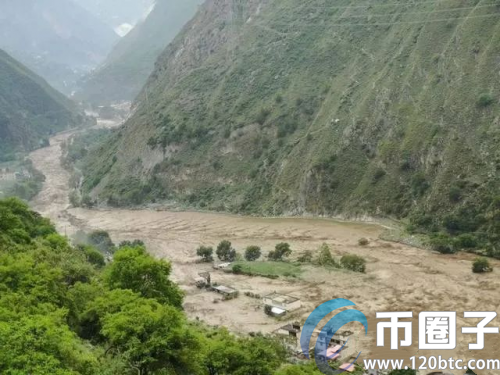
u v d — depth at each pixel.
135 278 52.53
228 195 141.75
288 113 146.00
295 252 100.62
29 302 39.66
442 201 100.69
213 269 97.06
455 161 103.38
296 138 139.75
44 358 31.22
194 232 123.44
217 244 112.06
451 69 116.12
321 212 120.94
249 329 66.81
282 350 55.56
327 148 127.06
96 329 44.72
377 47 141.88
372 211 112.19
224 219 131.88
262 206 132.50
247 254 100.19
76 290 48.62
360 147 122.94
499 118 102.75
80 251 79.00
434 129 110.38
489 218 93.31
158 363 38.34
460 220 96.19
